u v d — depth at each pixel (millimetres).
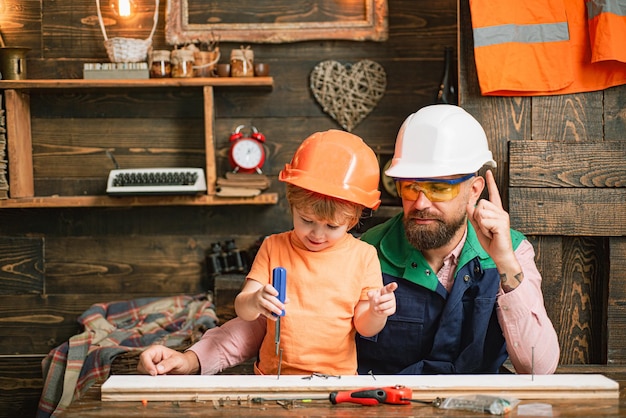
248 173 3260
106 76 3203
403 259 1894
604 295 2443
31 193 3412
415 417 1294
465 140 1765
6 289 3488
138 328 3133
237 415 1312
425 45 3369
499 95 2436
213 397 1419
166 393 1415
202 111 3441
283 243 1739
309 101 3418
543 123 2436
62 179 3449
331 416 1298
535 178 2422
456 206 1737
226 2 3361
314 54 3402
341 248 1703
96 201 3244
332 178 1587
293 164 1657
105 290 3482
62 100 3428
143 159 3457
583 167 2414
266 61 3412
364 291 1688
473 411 1333
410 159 1757
